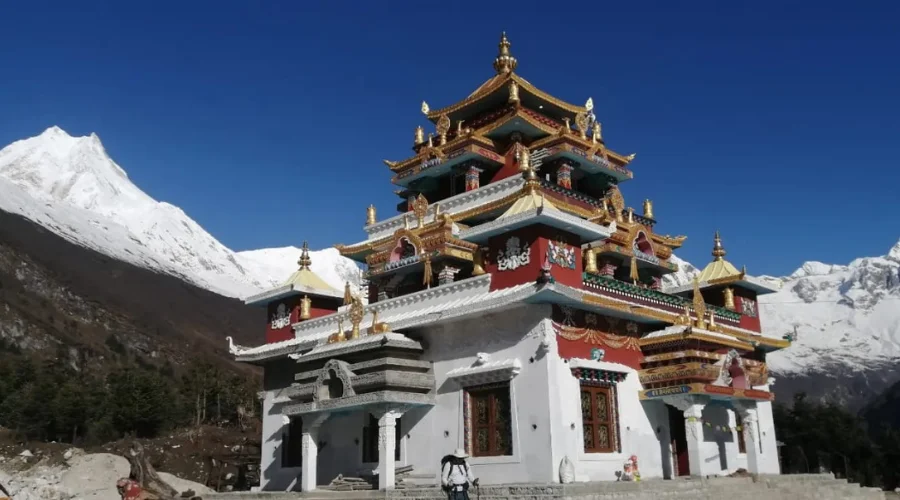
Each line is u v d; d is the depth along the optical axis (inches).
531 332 1054.4
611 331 1147.3
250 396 2778.1
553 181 1560.0
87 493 1528.1
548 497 884.6
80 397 2289.6
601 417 1099.9
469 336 1139.9
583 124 1656.0
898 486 2262.6
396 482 1125.7
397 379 1117.1
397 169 1711.4
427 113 1748.3
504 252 1131.3
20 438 2000.5
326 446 1306.6
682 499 1002.7
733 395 1159.6
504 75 1581.0
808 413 2422.5
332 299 1577.3
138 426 2314.2
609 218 1395.2
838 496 1255.5
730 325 1433.3
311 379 1244.5
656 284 1573.6
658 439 1175.0
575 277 1118.4
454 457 825.5
